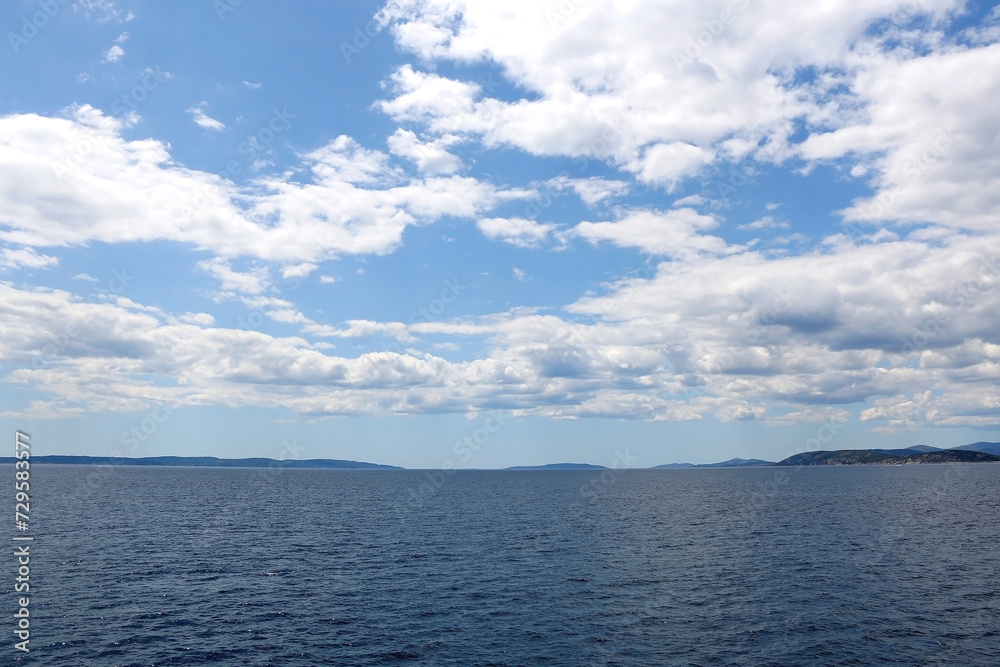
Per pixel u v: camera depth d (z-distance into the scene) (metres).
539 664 27.89
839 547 56.47
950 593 39.38
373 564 48.34
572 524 74.50
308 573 44.84
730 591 40.00
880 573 45.16
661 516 83.81
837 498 113.81
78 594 38.03
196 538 60.47
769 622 33.66
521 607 36.44
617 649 29.69
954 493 125.56
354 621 33.66
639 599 38.16
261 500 110.25
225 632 31.67
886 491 133.25
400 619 34.06
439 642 30.52
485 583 42.16
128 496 113.56
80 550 52.34
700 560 50.31
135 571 44.47
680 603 37.28
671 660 28.36
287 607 36.09
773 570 46.34
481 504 104.69
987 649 29.66
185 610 35.19
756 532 66.75
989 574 44.78
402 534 65.12
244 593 39.00
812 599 38.06
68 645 29.45
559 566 47.81
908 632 32.03
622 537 63.25
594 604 37.03
